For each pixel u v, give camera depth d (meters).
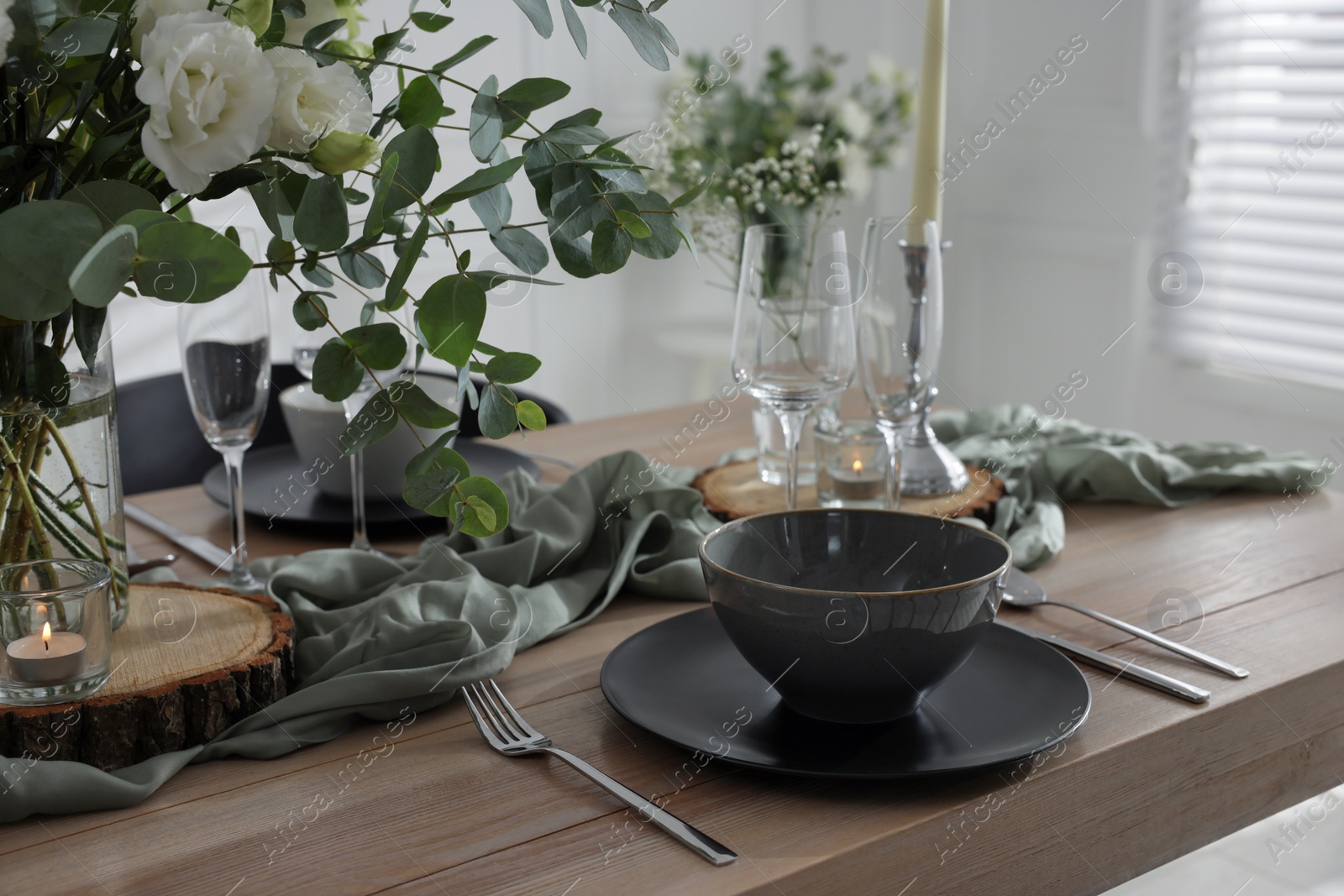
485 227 0.63
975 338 3.10
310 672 0.79
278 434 1.73
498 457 1.30
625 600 0.95
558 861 0.58
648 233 0.64
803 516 0.78
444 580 0.85
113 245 0.53
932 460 1.16
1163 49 2.48
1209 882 0.88
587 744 0.70
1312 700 0.80
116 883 0.56
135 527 1.14
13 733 0.65
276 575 0.87
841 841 0.59
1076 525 1.13
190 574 1.00
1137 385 2.66
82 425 0.73
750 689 0.75
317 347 1.07
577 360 3.14
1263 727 0.77
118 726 0.67
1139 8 2.50
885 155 2.79
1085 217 2.73
